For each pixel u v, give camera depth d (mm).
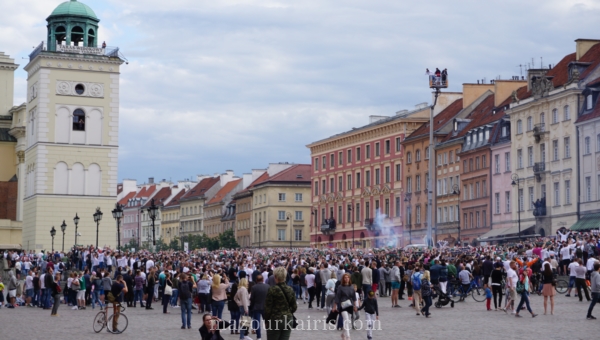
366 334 39906
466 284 57938
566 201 107250
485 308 52656
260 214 197250
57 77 116062
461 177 131500
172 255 85500
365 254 83688
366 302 37562
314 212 175750
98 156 117125
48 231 115062
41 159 115125
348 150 163750
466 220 130000
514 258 59312
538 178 112500
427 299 47906
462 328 41688
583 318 45094
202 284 51219
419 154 141875
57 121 116000
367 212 156250
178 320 50062
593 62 109188
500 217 121188
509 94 130500
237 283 41625
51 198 115312
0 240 128500
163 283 59344
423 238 139500
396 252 86375
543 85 111938
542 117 112688
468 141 129875
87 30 118688
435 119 145250
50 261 82312
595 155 101625
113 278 75750
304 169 196500
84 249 92438
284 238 191875
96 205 116688
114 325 42531
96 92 117312
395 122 147250
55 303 53812
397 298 56469
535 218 112312
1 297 63062
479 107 138250
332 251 96812
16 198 140000
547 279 47469
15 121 138875
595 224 99062
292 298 29562
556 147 109625
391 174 149250
